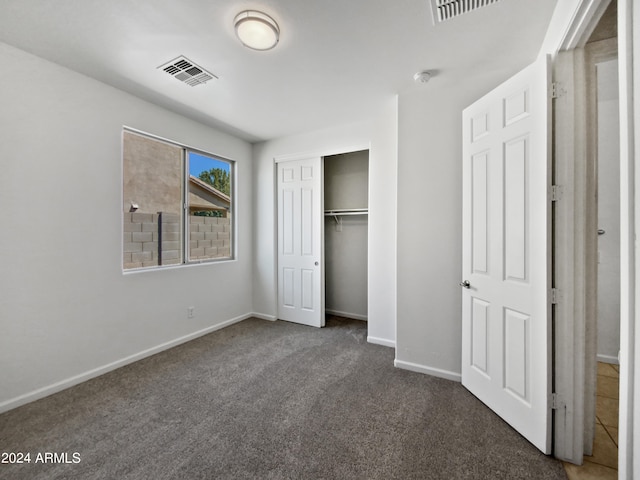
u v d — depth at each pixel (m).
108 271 2.43
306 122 3.23
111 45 1.88
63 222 2.15
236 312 3.81
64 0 1.50
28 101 1.97
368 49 1.92
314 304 3.67
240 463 1.46
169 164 3.07
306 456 1.51
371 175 3.07
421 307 2.43
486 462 1.48
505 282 1.79
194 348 2.94
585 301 1.48
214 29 1.73
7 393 1.89
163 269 2.89
